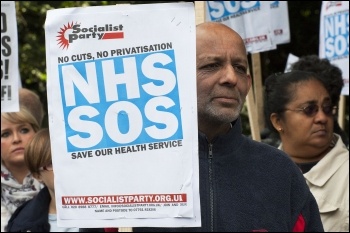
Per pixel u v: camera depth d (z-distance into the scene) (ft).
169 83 9.28
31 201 14.01
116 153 9.41
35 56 32.76
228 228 9.76
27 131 15.87
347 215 13.04
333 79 14.34
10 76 15.07
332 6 17.94
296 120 13.48
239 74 9.75
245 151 10.14
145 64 9.32
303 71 13.83
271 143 14.94
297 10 32.24
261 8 17.72
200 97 9.61
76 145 9.48
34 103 16.34
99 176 9.44
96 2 29.14
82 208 9.49
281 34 18.30
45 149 13.50
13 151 15.66
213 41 9.61
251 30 17.74
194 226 9.25
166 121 9.29
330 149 13.75
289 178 10.17
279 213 9.98
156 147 9.32
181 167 9.27
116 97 9.39
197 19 11.08
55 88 9.50
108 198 9.43
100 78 9.41
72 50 9.45
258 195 9.93
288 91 13.58
